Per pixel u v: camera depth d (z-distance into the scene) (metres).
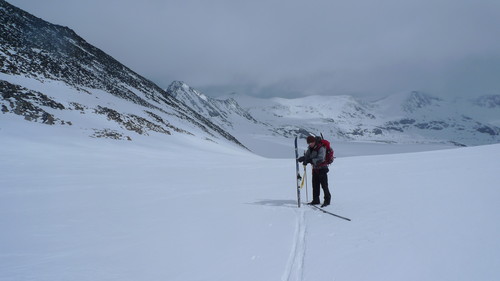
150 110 65.56
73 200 8.72
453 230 4.86
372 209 6.59
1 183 11.68
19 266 4.05
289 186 11.06
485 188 8.00
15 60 44.69
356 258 3.99
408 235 4.76
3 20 60.75
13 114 29.31
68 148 24.95
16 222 6.31
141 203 8.24
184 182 12.44
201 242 4.91
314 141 7.48
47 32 72.69
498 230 4.73
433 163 14.88
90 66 71.62
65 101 38.75
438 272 3.49
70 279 3.65
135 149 30.98
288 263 3.96
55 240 5.15
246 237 5.09
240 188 10.72
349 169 14.93
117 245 4.87
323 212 6.63
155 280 3.60
